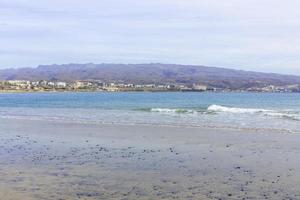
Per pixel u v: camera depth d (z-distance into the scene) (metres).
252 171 14.17
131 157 17.27
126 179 12.78
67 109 63.91
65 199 10.23
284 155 17.67
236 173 13.83
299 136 24.88
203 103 87.75
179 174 13.62
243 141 22.69
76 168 14.69
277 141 22.53
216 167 14.96
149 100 110.69
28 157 17.22
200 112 50.25
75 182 12.31
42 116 46.53
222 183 12.27
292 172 13.89
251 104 80.44
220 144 21.56
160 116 44.56
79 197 10.45
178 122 36.16
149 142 22.56
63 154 18.12
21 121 38.81
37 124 35.06
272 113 46.06
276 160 16.39
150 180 12.69
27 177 13.02
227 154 18.09
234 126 31.95
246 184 12.13
